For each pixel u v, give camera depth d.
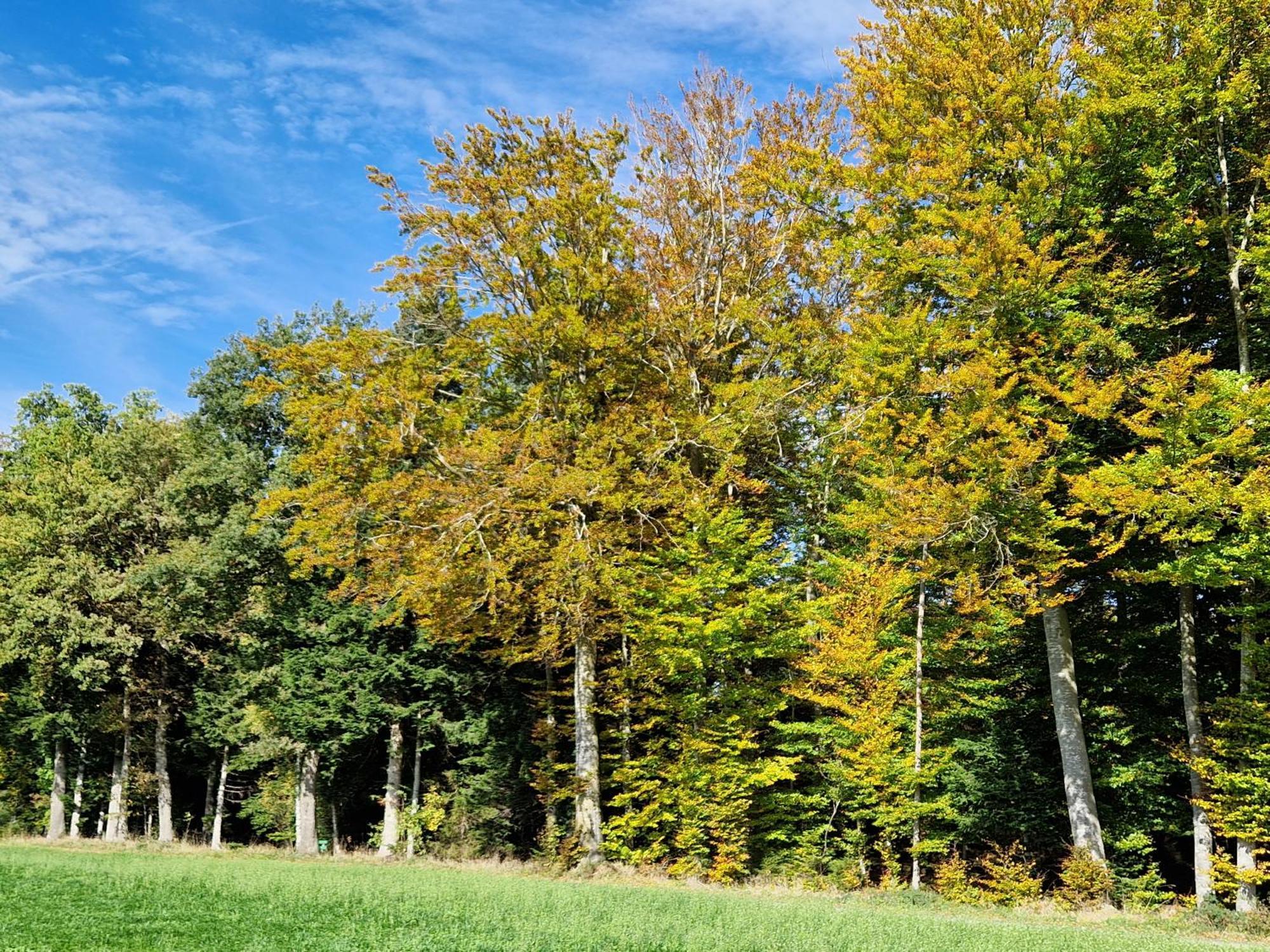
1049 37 19.00
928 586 22.86
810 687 21.95
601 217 23.11
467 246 23.78
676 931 11.89
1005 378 17.78
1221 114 16.70
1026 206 17.62
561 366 23.45
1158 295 18.70
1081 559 19.88
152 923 12.23
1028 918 16.05
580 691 23.81
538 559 22.66
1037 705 21.50
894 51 20.11
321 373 22.42
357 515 22.00
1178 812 20.20
